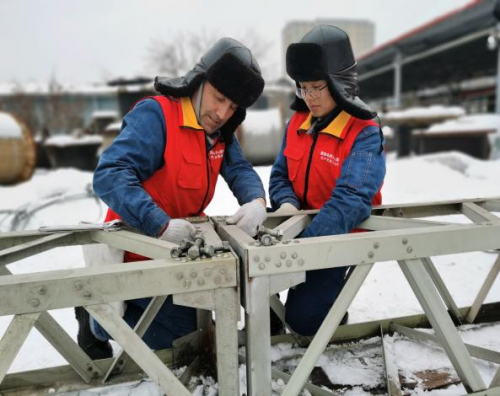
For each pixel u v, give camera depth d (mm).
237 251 1117
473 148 9000
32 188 6215
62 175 6695
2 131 6992
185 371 1446
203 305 1001
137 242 1241
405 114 11305
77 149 9359
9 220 4957
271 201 2039
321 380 1525
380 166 1624
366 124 1655
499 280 2818
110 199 1325
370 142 1630
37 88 19016
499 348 1730
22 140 7223
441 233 1181
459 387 1481
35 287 891
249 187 1720
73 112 18547
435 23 11617
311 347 1137
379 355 1667
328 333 1143
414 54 14672
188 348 1557
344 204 1504
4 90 18938
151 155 1459
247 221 1377
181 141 1491
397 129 12141
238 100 1414
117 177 1326
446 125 9648
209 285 990
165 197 1567
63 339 1424
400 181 6633
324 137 1729
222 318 1020
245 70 1369
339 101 1570
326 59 1537
